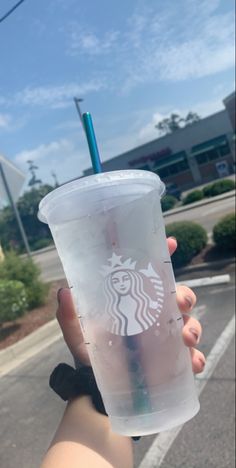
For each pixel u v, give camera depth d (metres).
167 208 7.77
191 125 11.35
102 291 0.23
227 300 1.73
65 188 0.23
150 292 0.23
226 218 2.36
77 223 0.23
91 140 0.27
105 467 0.24
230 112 11.03
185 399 0.24
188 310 0.26
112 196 0.22
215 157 11.38
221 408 0.96
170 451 0.85
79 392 0.27
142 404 0.23
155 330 0.23
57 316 0.28
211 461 0.81
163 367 0.23
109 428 0.26
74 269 0.23
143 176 0.23
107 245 0.22
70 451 0.24
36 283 1.50
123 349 0.23
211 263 2.30
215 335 1.40
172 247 0.29
